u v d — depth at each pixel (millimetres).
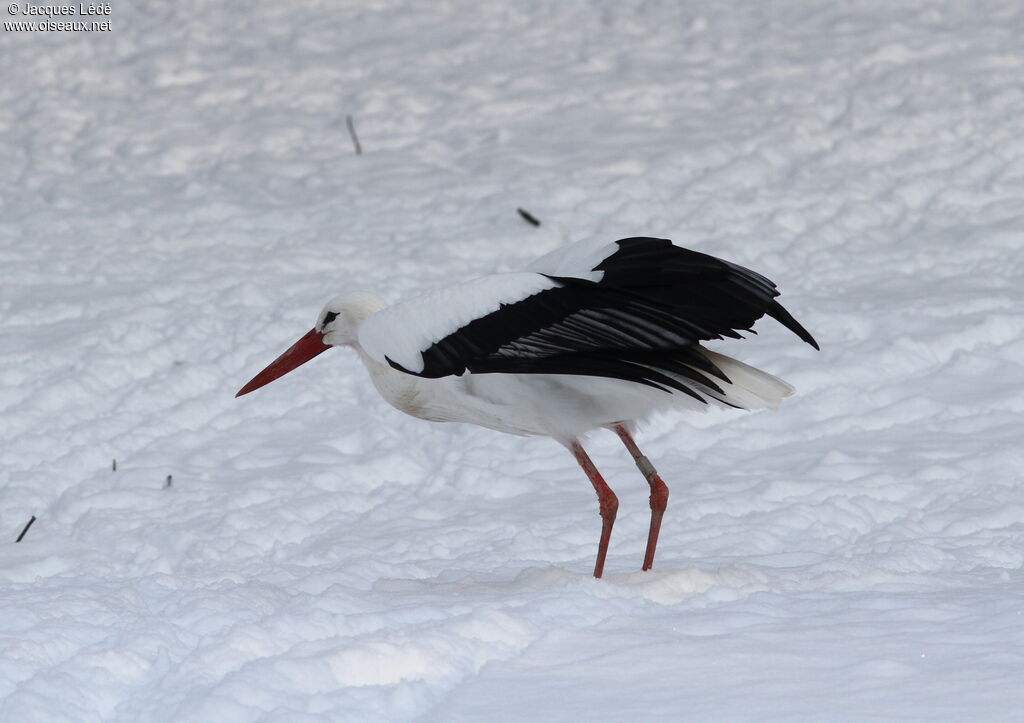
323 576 8750
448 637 6465
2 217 18516
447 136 20969
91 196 19281
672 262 7691
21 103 22812
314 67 24078
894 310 14547
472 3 26641
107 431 13000
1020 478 10898
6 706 5938
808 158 19406
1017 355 13570
